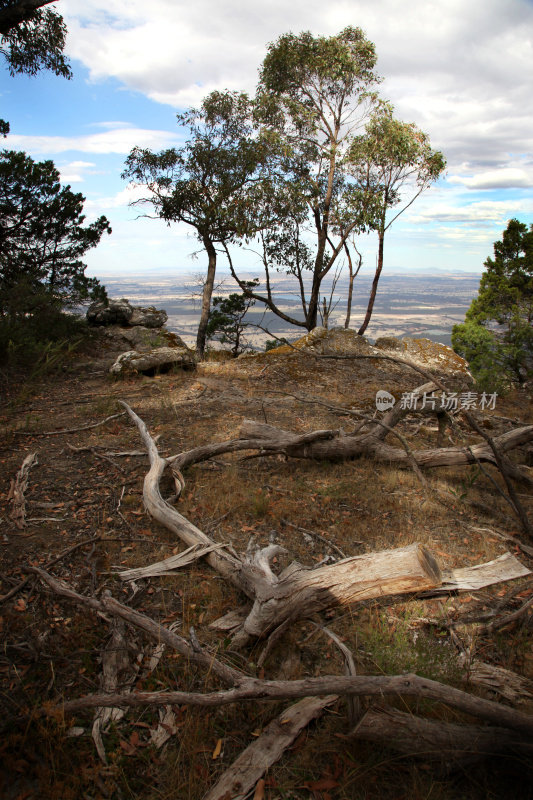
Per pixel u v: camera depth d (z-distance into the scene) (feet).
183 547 14.12
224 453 21.47
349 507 16.98
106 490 17.61
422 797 7.46
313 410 29.96
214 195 61.41
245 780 7.63
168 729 8.60
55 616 11.10
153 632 9.82
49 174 57.16
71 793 7.42
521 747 7.63
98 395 31.65
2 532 14.48
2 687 9.23
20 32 37.09
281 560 13.48
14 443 22.22
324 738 8.43
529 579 13.15
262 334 73.92
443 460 19.89
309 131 67.10
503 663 10.08
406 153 61.21
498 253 91.09
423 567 9.70
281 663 9.89
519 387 44.68
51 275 58.29
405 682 8.00
